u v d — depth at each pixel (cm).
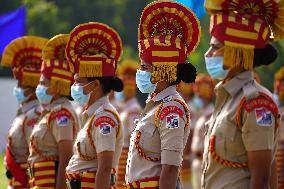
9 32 2581
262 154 983
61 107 1418
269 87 5366
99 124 1238
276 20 1048
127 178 1130
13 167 1594
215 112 1036
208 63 1039
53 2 6800
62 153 1402
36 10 6278
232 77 1030
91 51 1319
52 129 1412
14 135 1594
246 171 1005
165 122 1093
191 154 2670
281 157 2120
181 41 1155
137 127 1123
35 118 1580
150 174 1104
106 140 1229
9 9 6181
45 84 1447
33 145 1436
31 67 1645
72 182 1271
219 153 1013
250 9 1039
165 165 1086
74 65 1299
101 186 1222
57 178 1405
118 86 1291
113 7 7081
